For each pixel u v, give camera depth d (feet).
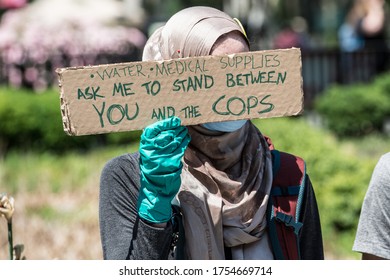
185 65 9.44
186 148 9.79
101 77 9.37
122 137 42.39
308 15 113.70
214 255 9.62
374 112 48.55
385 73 53.36
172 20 9.87
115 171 9.87
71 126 9.34
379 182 10.14
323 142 29.99
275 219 9.87
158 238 9.29
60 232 24.97
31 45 52.39
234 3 87.10
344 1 114.32
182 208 9.66
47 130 41.93
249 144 9.99
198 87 9.47
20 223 26.22
